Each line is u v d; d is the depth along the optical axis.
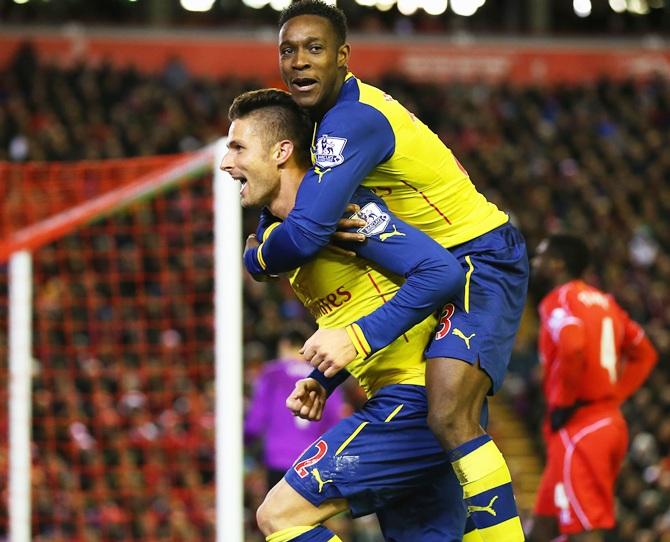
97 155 17.20
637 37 23.94
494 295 4.09
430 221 4.15
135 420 11.23
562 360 6.36
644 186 20.62
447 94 22.19
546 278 6.77
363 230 4.03
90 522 9.87
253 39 22.23
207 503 10.50
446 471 4.26
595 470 6.45
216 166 6.66
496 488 3.92
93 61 21.39
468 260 4.12
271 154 4.13
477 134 20.75
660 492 11.88
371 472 4.11
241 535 6.44
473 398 3.98
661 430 13.41
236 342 6.54
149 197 7.19
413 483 4.18
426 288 3.91
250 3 24.45
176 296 14.38
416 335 4.16
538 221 18.53
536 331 17.03
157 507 10.32
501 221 4.27
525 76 23.52
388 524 4.41
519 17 25.09
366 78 22.77
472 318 4.03
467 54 23.33
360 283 4.16
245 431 8.78
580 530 6.44
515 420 14.91
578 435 6.49
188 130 18.70
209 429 11.32
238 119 4.18
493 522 3.91
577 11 25.61
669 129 22.61
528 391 14.90
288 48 4.00
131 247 14.73
